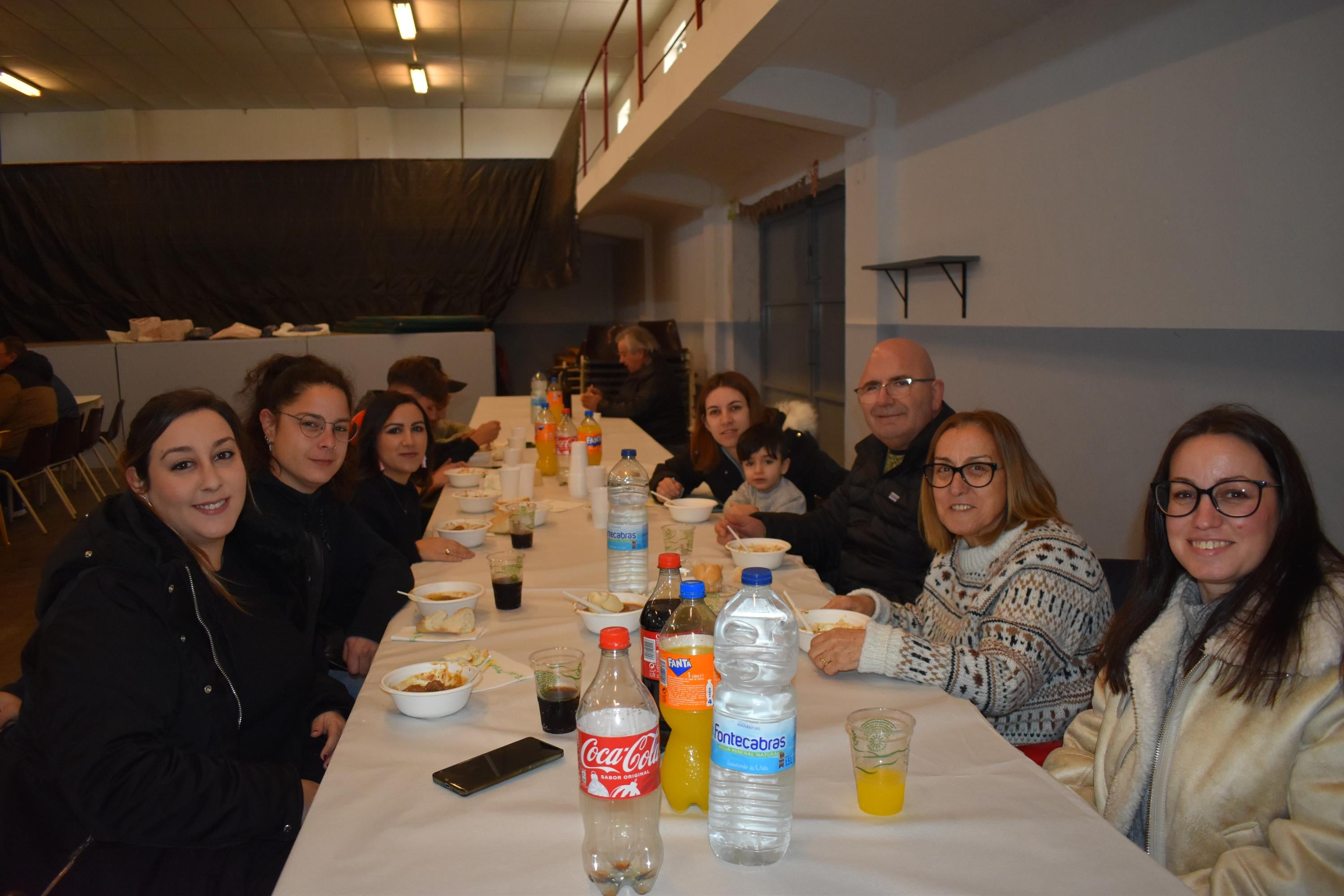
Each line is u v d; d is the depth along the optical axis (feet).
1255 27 8.87
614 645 3.44
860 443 9.04
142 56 29.99
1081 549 5.30
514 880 3.21
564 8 26.21
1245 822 3.89
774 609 4.25
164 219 30.73
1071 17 11.71
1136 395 10.98
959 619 5.78
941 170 15.35
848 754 4.17
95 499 22.54
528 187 31.91
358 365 27.50
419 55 30.45
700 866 3.29
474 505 9.62
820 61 15.79
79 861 4.10
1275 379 8.96
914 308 16.66
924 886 3.15
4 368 19.70
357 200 31.50
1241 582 4.17
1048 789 3.83
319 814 3.67
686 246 33.14
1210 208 9.56
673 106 17.11
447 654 5.52
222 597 4.96
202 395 4.82
